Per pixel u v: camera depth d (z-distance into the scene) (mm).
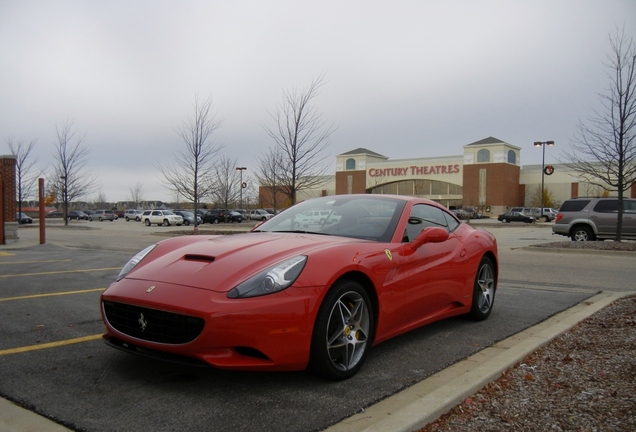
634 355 3598
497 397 3018
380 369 3566
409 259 3967
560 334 4438
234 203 61094
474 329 4836
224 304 2871
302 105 20266
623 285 8047
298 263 3162
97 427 2555
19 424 2578
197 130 24984
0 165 17641
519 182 74250
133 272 3516
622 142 14438
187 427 2568
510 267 10531
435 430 2580
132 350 3154
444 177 71750
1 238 16047
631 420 2586
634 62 13953
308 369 3225
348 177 77750
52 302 5801
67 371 3387
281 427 2580
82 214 66062
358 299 3428
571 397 2953
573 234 16688
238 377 3311
